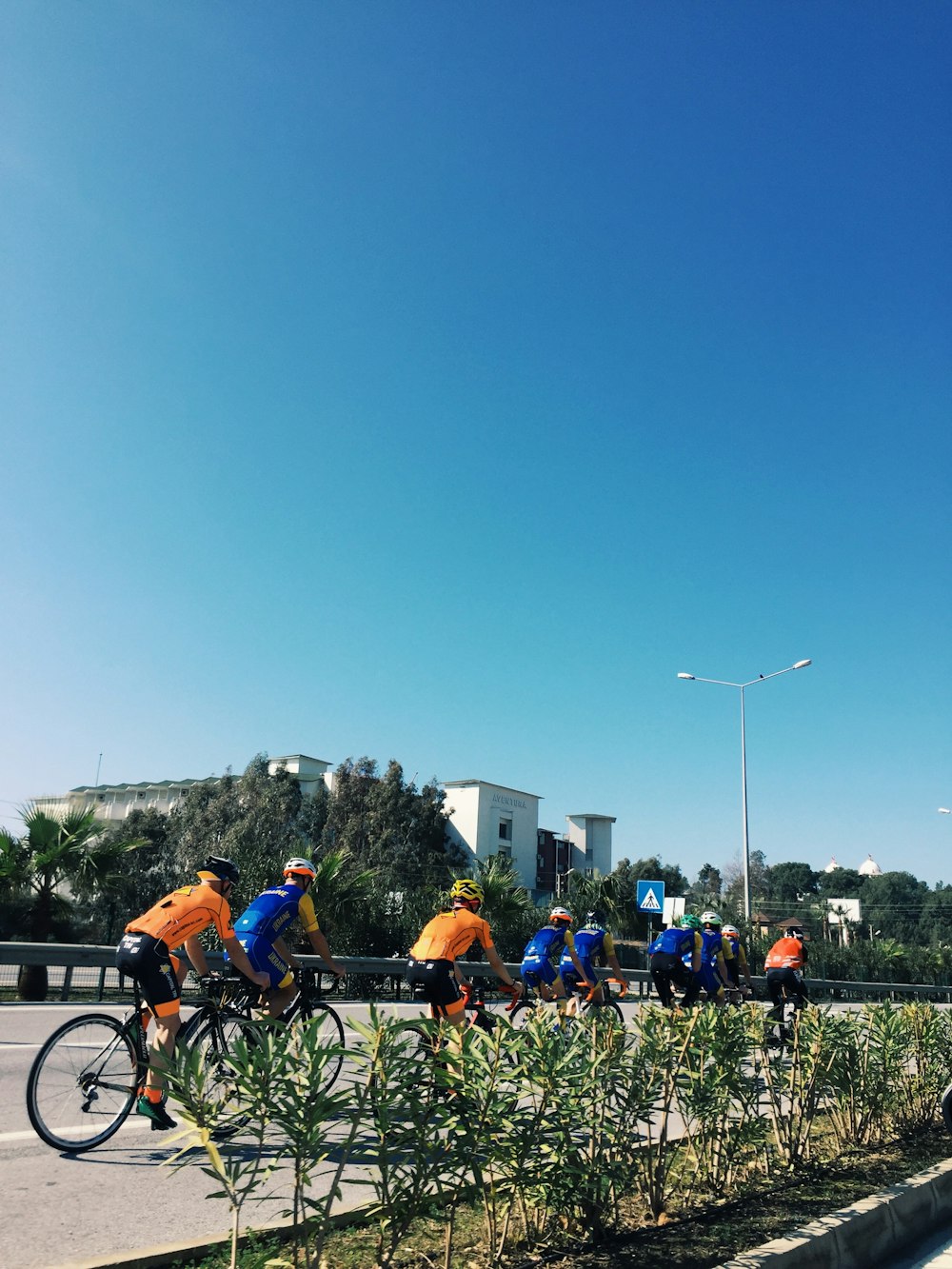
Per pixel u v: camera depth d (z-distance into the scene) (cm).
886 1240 509
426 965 694
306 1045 337
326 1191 525
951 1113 662
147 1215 477
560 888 5750
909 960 3841
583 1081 429
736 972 1222
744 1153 555
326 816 5409
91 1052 595
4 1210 471
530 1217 434
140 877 4616
